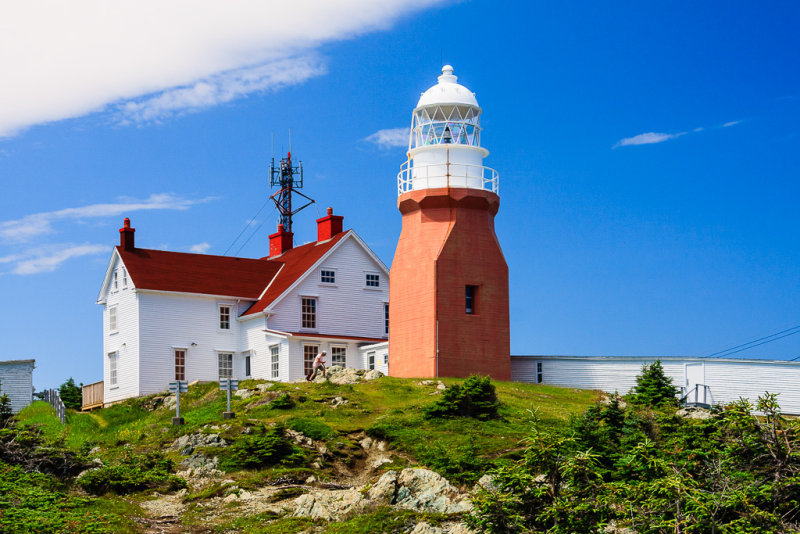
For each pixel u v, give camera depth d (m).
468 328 50.00
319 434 36.38
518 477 22.92
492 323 50.75
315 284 57.31
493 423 37.53
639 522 22.30
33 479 30.86
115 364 56.56
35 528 25.48
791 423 24.62
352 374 48.41
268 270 60.78
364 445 36.44
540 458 23.38
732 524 21.25
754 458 23.83
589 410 33.88
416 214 51.38
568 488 23.31
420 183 51.22
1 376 54.97
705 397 48.03
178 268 57.31
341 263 58.47
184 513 29.31
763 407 25.34
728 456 24.25
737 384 47.88
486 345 50.41
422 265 50.31
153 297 54.91
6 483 29.58
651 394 43.47
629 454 26.34
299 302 56.56
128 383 54.78
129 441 39.81
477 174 51.38
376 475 33.34
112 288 57.56
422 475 29.00
